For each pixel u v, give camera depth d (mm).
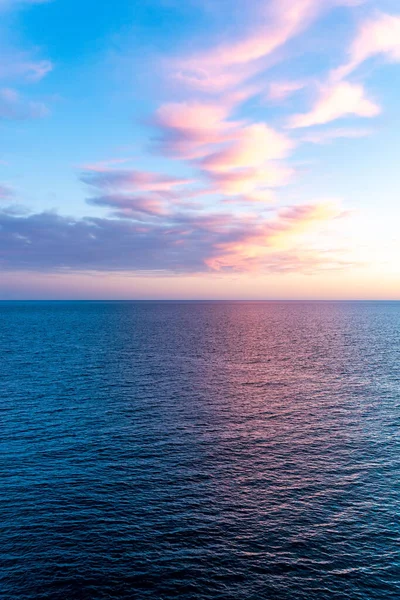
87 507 28719
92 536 25641
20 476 32875
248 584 22000
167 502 29547
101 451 37906
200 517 27812
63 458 36312
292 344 114562
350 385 64938
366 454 38250
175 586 21812
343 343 117562
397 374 73375
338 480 33219
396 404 54406
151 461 36031
